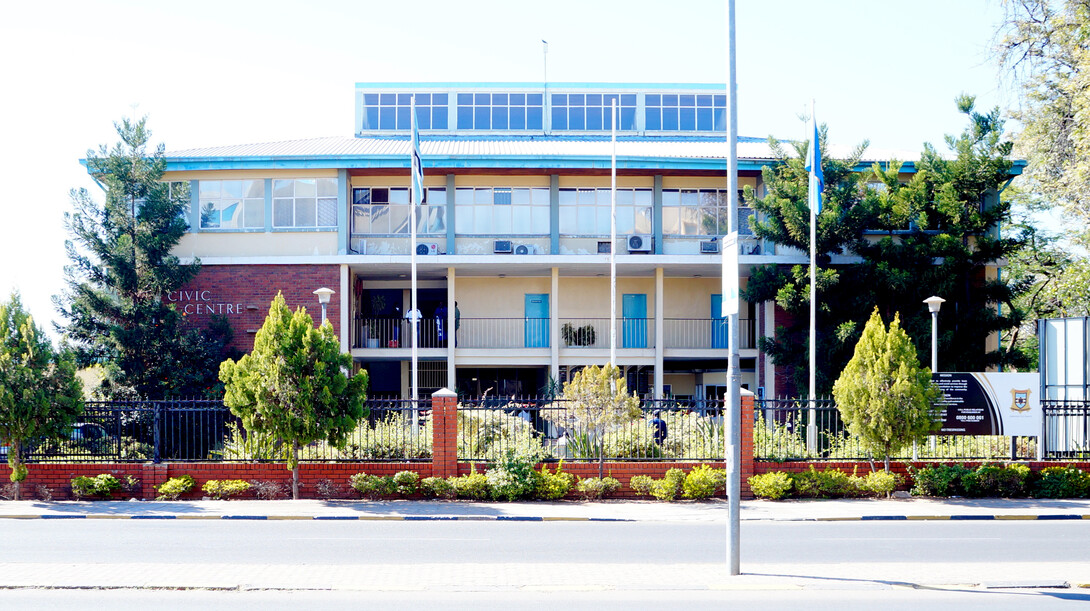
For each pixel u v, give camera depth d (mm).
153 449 18250
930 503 17469
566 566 11023
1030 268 36750
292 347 17281
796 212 25609
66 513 15797
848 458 18922
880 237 28547
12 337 17312
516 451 18312
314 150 29344
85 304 25406
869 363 18266
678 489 17938
